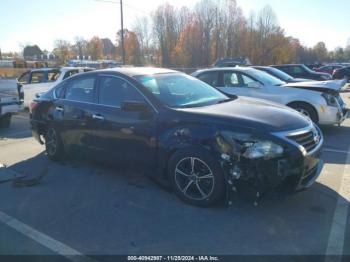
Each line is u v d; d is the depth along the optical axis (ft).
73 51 298.56
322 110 24.82
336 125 28.45
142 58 223.51
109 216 12.51
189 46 207.41
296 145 11.60
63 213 12.87
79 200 13.97
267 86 26.58
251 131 11.63
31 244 10.84
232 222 11.80
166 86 15.28
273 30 232.73
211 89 16.88
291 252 10.05
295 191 11.98
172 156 13.29
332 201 13.24
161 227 11.64
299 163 11.58
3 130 29.68
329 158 18.95
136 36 224.12
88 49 295.07
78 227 11.80
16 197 14.40
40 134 20.36
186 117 12.91
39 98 20.40
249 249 10.24
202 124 12.46
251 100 15.65
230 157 11.70
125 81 15.24
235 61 113.19
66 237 11.19
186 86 16.01
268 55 233.14
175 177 13.34
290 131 11.91
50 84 38.45
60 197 14.32
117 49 256.11
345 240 10.60
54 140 19.01
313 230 11.19
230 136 11.78
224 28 213.25
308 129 12.58
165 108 13.65
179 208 12.97
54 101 18.76
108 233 11.36
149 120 13.91
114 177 16.49
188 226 11.64
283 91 25.89
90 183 15.80
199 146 12.37
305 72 55.98
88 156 16.94
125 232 11.39
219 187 12.19
